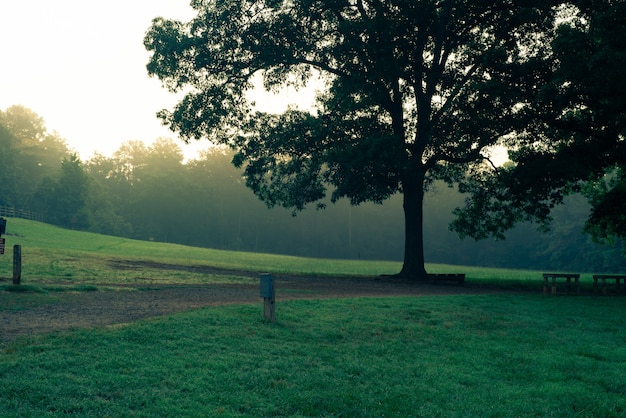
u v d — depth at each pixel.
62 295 14.58
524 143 29.39
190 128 30.23
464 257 114.06
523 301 18.19
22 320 10.64
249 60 29.89
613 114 21.95
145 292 16.70
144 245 65.94
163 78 30.12
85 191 103.19
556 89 21.73
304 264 53.28
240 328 11.02
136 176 144.12
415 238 30.38
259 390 7.67
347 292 20.09
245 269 32.78
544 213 28.94
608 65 19.62
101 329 9.89
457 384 8.70
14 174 104.69
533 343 11.86
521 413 7.56
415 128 31.25
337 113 31.11
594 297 20.67
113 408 6.49
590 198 36.81
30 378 7.10
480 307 16.12
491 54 23.64
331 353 9.98
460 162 29.66
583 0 21.95
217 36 29.39
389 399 7.75
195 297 15.94
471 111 25.52
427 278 28.95
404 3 25.69
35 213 94.25
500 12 26.70
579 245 92.56
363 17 27.55
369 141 26.33
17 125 128.88
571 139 28.83
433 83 27.81
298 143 30.45
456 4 26.06
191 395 7.20
